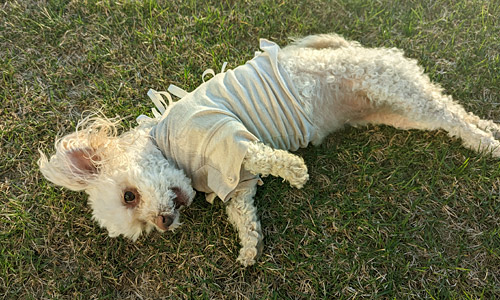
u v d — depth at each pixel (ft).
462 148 1.88
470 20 2.23
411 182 1.84
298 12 2.38
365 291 1.65
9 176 2.02
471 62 2.11
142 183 1.50
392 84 1.73
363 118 1.94
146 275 1.78
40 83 2.25
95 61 2.30
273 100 1.62
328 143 1.98
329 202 1.83
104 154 1.56
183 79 2.19
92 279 1.78
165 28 2.38
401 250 1.72
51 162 1.56
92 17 2.43
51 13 2.43
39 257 1.82
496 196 1.76
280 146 1.73
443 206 1.78
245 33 2.33
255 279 1.73
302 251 1.76
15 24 2.42
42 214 1.90
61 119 2.15
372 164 1.90
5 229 1.87
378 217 1.79
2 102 2.19
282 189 1.89
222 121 1.51
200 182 1.66
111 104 2.16
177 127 1.56
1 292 1.76
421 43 2.21
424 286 1.64
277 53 1.70
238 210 1.75
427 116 1.79
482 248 1.68
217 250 1.79
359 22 2.29
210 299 1.71
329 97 1.79
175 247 1.83
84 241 1.85
